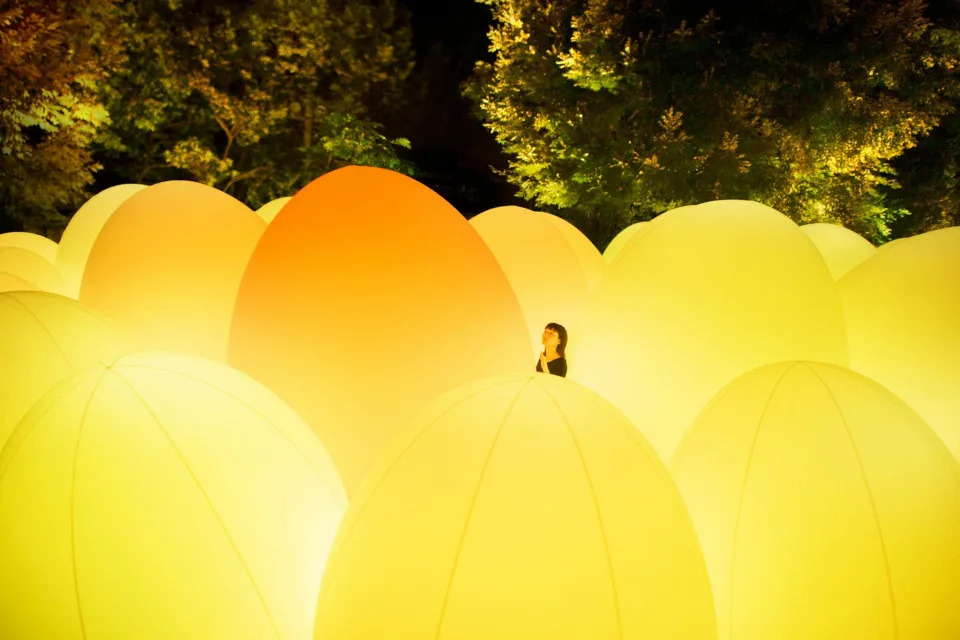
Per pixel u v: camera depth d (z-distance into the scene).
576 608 1.89
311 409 3.01
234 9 19.42
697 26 12.87
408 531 2.01
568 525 1.94
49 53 12.02
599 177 14.08
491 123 16.72
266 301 3.18
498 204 25.53
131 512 2.09
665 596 2.00
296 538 2.31
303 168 20.38
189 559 2.10
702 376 3.31
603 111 14.42
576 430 2.12
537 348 5.30
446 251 3.28
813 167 14.15
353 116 19.53
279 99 20.36
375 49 22.14
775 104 13.82
